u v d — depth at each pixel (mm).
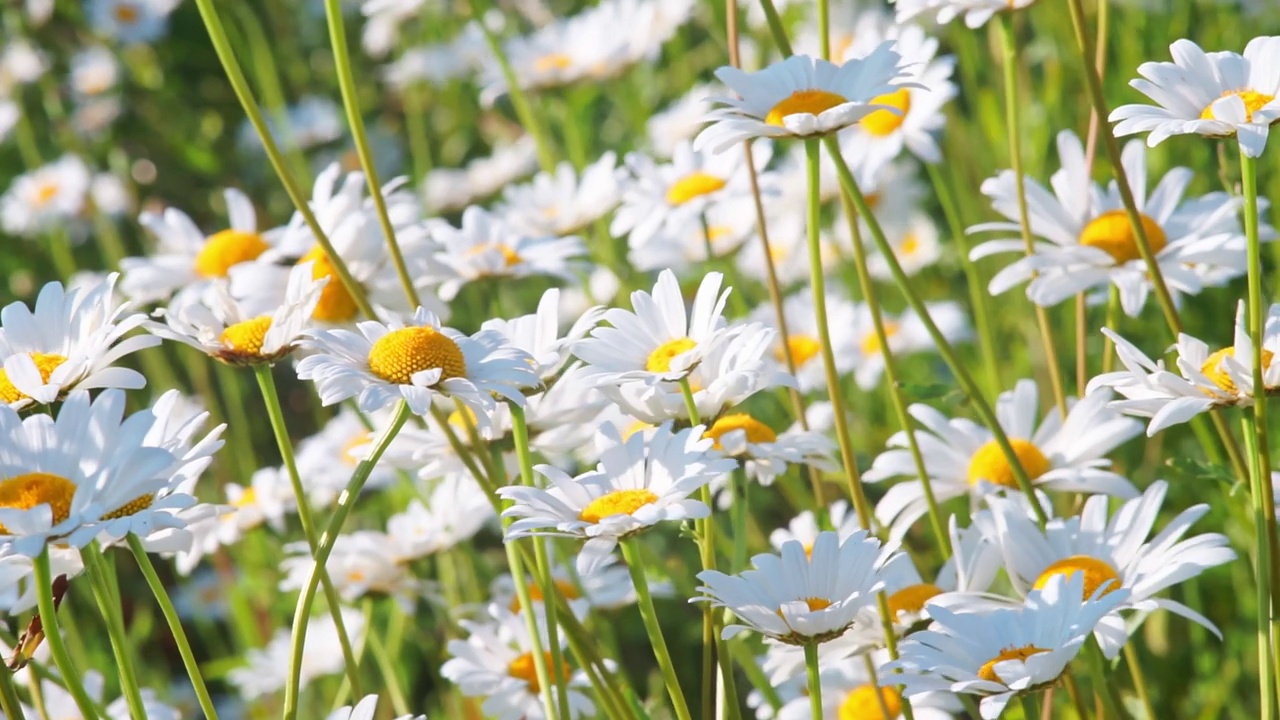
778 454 1124
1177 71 1062
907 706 1088
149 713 1145
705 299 1084
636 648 1487
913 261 1653
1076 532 1073
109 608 1022
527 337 1095
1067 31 1376
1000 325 1523
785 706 1143
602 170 1358
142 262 1264
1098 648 1043
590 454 1175
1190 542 1056
